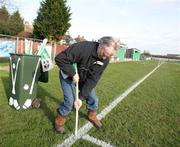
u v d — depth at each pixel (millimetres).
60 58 3629
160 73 20516
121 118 5270
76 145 3764
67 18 41906
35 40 16719
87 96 4391
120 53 43000
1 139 3738
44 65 5324
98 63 3637
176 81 14461
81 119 4863
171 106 6871
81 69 3764
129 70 19828
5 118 4590
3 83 7602
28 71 4953
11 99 5188
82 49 3553
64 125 4492
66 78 3885
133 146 3920
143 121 5199
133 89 9367
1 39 13516
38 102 5262
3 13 32719
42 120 4617
